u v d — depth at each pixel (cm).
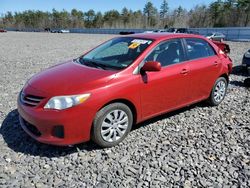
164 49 475
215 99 592
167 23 9562
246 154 405
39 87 396
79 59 505
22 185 330
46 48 2019
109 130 405
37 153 396
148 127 484
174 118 527
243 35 3394
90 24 11819
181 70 487
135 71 426
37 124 376
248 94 704
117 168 365
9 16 13375
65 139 373
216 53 582
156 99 457
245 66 957
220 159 390
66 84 389
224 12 7625
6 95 655
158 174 354
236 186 335
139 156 393
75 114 369
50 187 328
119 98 403
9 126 479
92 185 333
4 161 375
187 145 426
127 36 524
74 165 370
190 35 534
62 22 12231
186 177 349
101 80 394
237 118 536
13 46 2172
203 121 517
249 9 7044
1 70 996
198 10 8850
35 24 12369
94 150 405
